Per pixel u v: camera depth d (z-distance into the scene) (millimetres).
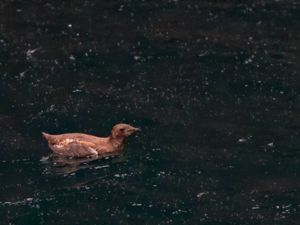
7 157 19922
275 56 25500
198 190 18688
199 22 28406
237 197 18422
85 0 30469
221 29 27766
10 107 22266
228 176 19203
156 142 20641
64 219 17672
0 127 21281
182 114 22016
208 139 20766
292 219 17609
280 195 18484
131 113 22031
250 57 25453
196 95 23078
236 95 23047
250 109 22234
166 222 17547
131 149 20359
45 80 23828
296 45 26328
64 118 21781
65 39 26828
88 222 17562
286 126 21281
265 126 21312
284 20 28500
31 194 18531
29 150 20266
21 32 27375
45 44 26391
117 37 27062
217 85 23656
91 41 26688
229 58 25422
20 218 17672
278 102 22578
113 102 22641
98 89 23375
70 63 25000
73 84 23641
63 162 19797
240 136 20891
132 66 24875
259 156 19969
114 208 18062
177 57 25547
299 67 24672
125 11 29406
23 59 25203
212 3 30234
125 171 19453
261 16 28906
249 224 17453
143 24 28203
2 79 23844
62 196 18484
